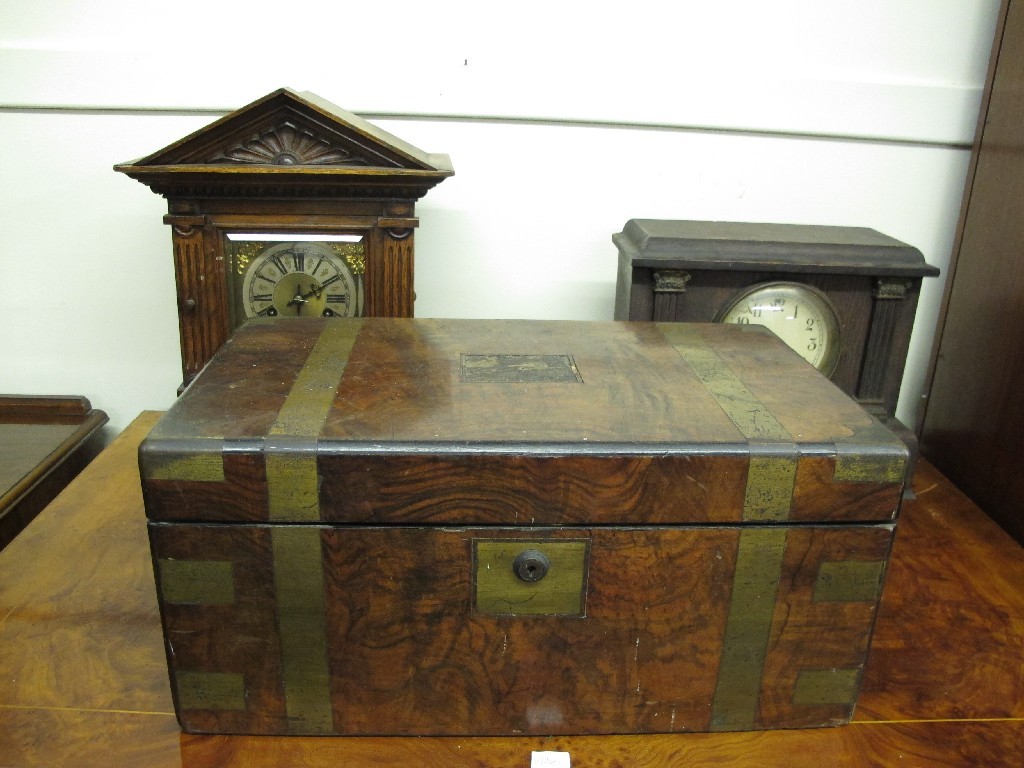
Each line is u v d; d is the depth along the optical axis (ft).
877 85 4.18
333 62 4.03
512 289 4.47
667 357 3.01
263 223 3.43
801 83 4.16
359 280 3.57
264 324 3.25
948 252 4.51
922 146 4.32
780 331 3.67
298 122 3.26
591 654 2.44
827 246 3.60
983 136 4.05
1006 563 3.47
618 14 4.03
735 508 2.32
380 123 4.14
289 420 2.36
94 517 3.51
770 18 4.09
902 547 3.57
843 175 4.36
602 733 2.55
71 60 3.91
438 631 2.39
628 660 2.46
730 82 4.15
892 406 3.84
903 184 4.39
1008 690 2.74
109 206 4.17
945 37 4.17
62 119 4.01
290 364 2.81
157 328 4.41
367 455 2.22
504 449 2.23
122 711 2.53
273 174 3.28
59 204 4.15
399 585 2.34
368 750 2.45
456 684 2.46
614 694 2.50
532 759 2.43
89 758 2.36
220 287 3.50
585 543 2.33
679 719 2.54
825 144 4.30
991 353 3.90
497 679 2.46
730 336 3.27
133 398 4.54
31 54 3.88
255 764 2.38
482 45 4.04
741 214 4.40
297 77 4.03
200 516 2.27
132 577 3.13
